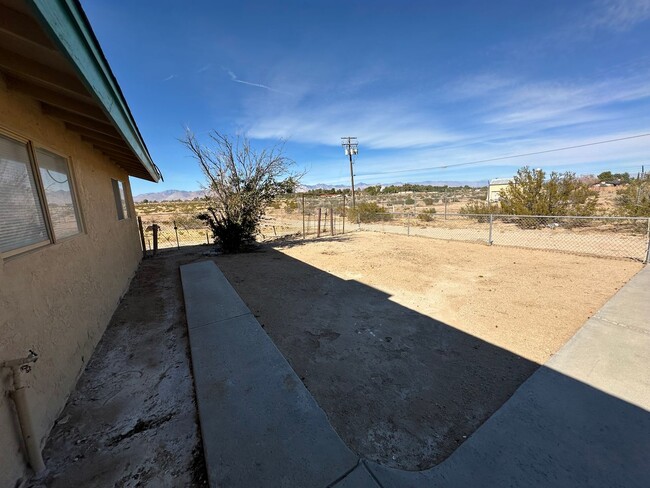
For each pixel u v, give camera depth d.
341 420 1.99
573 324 3.32
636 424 1.82
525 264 6.11
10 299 1.72
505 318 3.54
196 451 1.77
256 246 9.66
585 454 1.62
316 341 3.11
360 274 5.77
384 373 2.52
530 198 12.12
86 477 1.61
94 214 3.81
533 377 2.33
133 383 2.46
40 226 2.36
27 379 1.77
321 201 28.92
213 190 9.17
